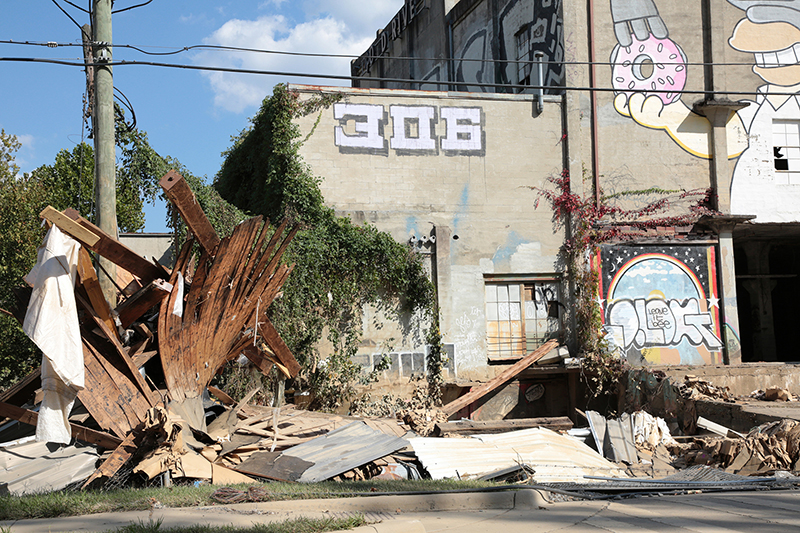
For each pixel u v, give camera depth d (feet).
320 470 30.48
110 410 29.32
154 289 30.96
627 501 25.14
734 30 64.69
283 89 57.00
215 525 17.88
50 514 19.71
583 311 59.93
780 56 65.16
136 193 50.83
